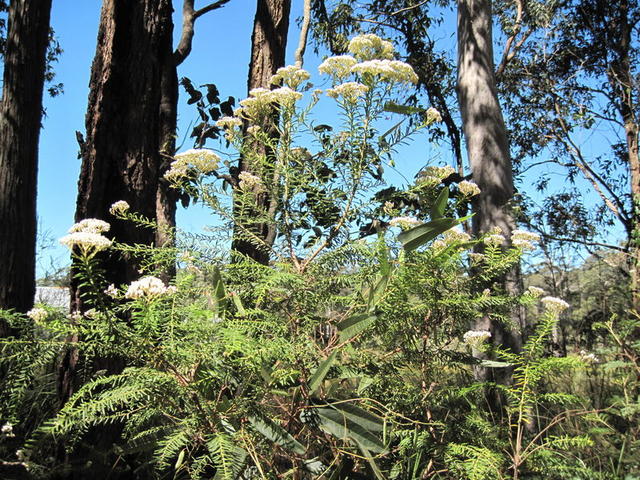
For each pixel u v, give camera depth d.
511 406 2.07
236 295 1.71
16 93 4.17
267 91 2.36
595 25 14.00
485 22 7.03
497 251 2.23
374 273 1.91
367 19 12.31
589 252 12.99
